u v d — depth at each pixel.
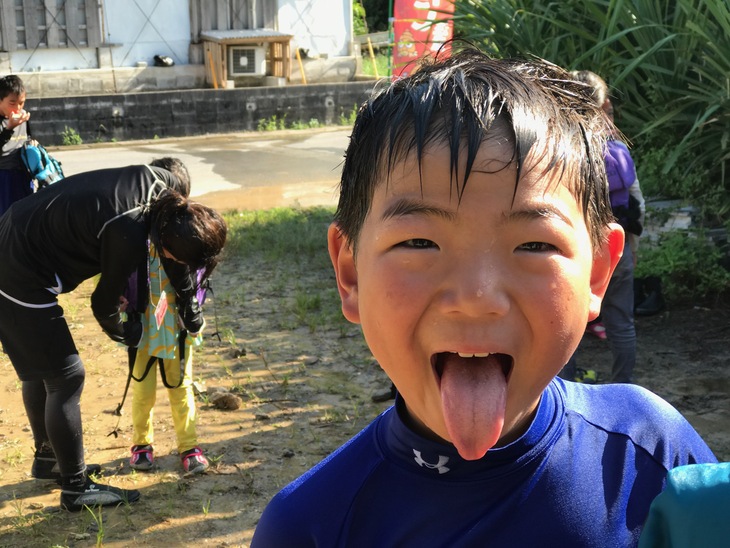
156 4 19.11
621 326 4.49
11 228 3.60
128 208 3.60
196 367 5.40
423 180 0.83
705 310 5.88
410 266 0.84
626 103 6.41
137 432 4.20
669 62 6.20
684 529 0.84
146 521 3.74
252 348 5.72
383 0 33.66
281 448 4.36
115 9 18.78
